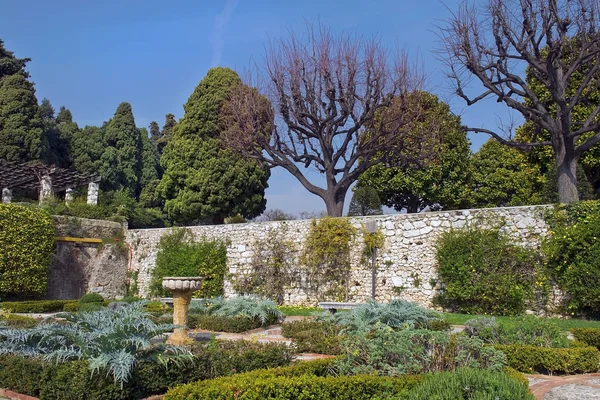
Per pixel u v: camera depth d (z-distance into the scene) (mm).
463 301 13781
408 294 14742
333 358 5898
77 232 19625
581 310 12234
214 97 26828
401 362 5648
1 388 6016
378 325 6387
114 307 13891
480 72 15641
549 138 19922
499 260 13203
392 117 18484
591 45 14586
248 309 11867
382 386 4816
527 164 23297
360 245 15828
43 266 17641
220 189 25766
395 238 15258
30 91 29172
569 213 12695
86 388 5129
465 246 13719
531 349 7125
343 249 16000
